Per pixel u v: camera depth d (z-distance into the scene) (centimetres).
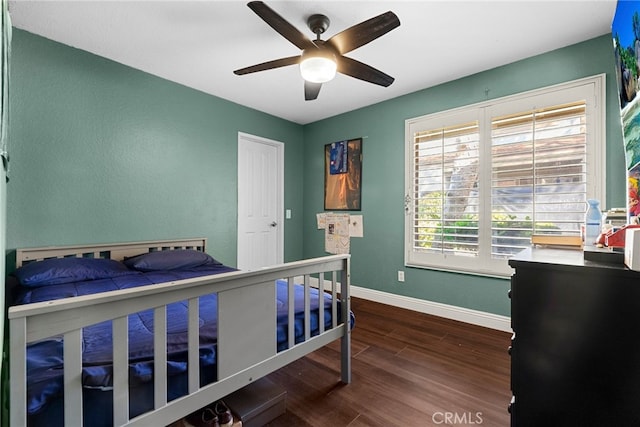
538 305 95
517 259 100
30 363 94
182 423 131
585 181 220
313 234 427
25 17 199
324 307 177
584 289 87
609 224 131
